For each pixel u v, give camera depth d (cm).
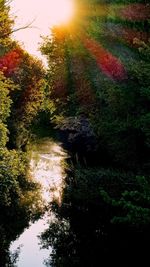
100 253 1270
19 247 1334
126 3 1644
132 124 1255
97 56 1836
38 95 3206
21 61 3123
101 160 1934
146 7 1595
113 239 1349
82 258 1242
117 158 1454
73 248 1325
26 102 3095
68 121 2583
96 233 1428
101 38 1767
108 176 1371
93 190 1440
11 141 2692
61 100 2955
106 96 1423
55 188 2047
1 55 2575
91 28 1903
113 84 1394
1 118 1742
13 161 1619
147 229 1023
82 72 1964
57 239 1402
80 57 2025
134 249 1255
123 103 1300
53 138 4131
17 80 3017
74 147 2752
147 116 1131
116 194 1320
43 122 4759
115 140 1359
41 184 2141
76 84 2073
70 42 2297
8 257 1259
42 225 1543
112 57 1588
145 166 1302
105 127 1339
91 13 1941
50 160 2927
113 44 1686
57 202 1788
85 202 1533
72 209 1627
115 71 1503
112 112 1341
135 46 1582
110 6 1755
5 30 1764
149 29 1594
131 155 1355
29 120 3269
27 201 1788
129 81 1348
